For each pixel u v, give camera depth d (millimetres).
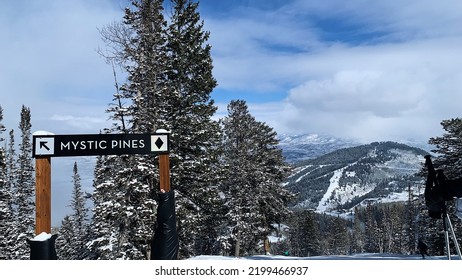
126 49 18734
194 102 22500
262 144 43219
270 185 38594
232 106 37500
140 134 4414
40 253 4012
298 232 82062
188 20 23500
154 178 18250
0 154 25781
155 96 19391
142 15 19750
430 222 36625
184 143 21594
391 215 94750
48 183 4328
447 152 31297
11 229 34688
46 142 4367
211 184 23859
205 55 23297
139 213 17531
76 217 49219
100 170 18844
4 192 33094
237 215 35375
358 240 116312
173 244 4094
